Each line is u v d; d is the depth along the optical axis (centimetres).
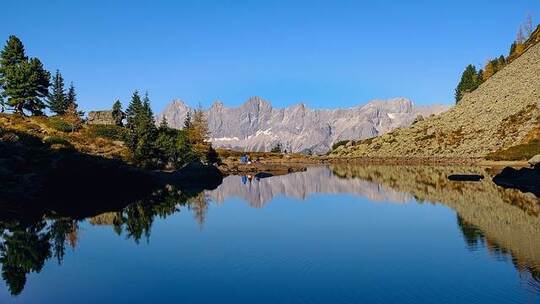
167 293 2330
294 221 4441
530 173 7594
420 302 2147
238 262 2873
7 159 6162
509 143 13862
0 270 2759
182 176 8781
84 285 2481
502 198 5681
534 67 17750
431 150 16662
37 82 12012
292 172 12306
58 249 3284
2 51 12088
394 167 13475
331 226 4134
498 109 16700
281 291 2325
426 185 7725
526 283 2364
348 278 2522
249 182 9144
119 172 7000
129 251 3200
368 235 3681
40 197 5531
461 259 2847
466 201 5538
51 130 11131
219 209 5284
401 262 2823
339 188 7694
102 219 4550
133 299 2258
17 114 11606
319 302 2175
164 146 10500
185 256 3039
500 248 3088
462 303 2119
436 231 3766
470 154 14538
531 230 3644
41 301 2262
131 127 13175
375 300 2181
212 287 2408
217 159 14000
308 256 3009
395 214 4762
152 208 5334
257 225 4219
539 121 14050
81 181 6331
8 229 4009
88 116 13975
